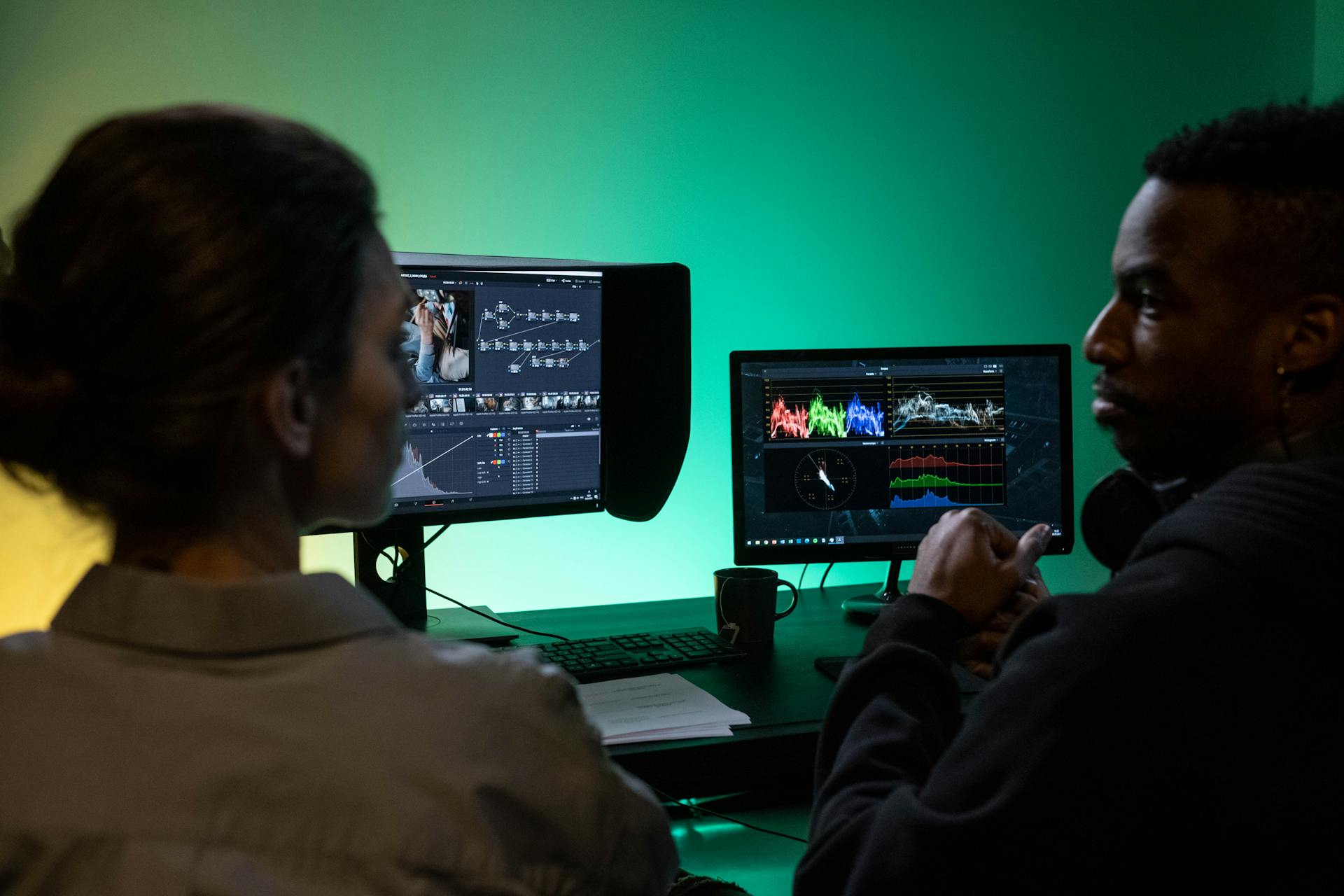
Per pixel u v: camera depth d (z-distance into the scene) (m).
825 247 2.35
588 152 2.22
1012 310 2.46
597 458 1.88
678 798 1.91
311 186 0.49
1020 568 0.97
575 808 0.51
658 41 2.24
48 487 0.50
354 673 0.48
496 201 2.18
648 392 1.92
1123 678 0.60
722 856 1.80
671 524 2.33
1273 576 0.58
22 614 1.95
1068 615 0.64
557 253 2.21
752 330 2.33
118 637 0.48
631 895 0.54
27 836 0.43
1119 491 0.91
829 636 1.81
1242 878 0.60
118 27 2.01
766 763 1.36
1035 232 2.46
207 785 0.44
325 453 0.53
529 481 1.82
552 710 0.52
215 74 2.05
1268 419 0.66
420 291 1.69
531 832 0.50
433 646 0.52
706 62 2.27
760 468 1.90
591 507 1.88
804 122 2.32
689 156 2.27
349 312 0.51
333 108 2.10
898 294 2.39
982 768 0.63
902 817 0.67
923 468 1.92
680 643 1.70
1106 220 2.50
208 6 2.04
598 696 1.46
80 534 0.53
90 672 0.47
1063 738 0.60
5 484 1.91
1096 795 0.60
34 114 1.98
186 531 0.49
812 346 2.35
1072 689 0.60
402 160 2.13
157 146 0.47
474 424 1.76
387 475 0.57
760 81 2.29
